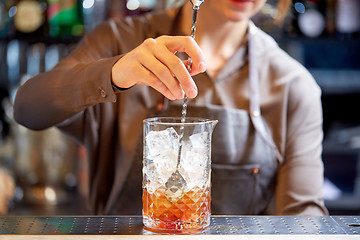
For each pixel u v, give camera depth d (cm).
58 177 215
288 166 136
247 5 127
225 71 138
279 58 143
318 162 138
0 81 230
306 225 90
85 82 107
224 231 87
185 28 139
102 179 138
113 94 103
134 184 135
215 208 136
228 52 139
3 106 230
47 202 212
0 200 167
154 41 93
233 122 135
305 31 227
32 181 215
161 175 85
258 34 143
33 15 221
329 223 92
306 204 131
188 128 84
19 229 87
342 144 251
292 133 138
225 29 136
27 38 215
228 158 135
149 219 87
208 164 87
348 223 92
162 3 219
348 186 247
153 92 136
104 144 136
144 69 94
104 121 134
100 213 140
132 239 83
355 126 262
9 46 228
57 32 223
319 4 231
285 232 87
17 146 215
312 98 141
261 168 136
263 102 138
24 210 210
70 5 223
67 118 119
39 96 118
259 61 140
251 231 87
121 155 135
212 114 134
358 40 228
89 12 225
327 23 231
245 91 138
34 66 229
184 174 85
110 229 87
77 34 223
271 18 209
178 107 136
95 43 137
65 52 229
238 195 137
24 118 126
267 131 138
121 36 139
